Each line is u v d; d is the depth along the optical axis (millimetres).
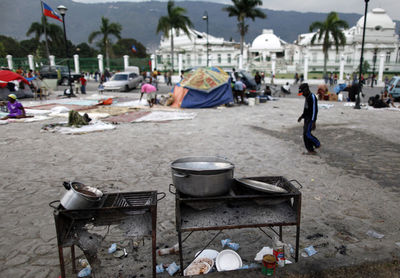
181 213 2834
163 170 6086
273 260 2627
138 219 2697
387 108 15500
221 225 2736
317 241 3490
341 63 37406
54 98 19531
